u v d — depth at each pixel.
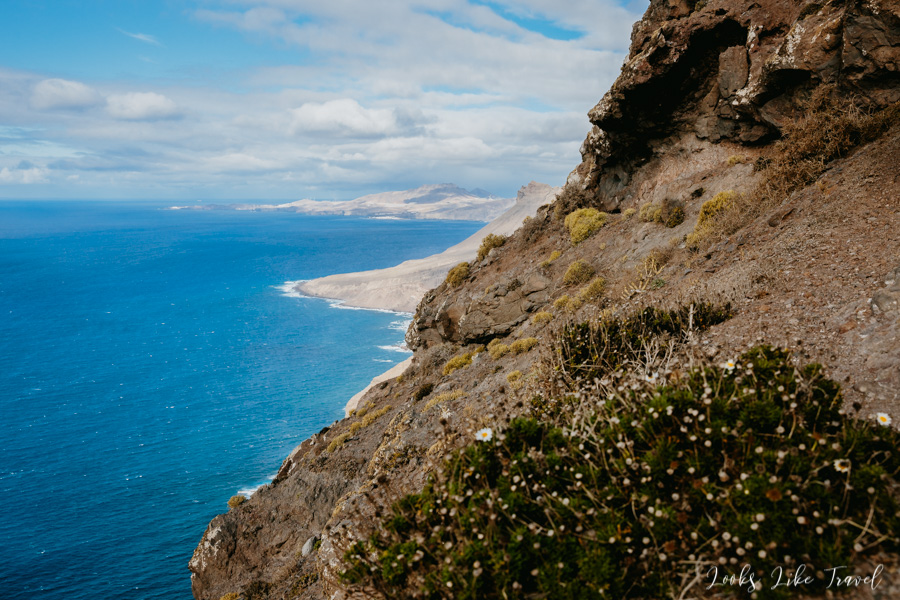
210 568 20.12
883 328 6.04
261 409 137.75
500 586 3.23
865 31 13.59
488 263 31.03
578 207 27.95
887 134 12.18
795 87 16.70
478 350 23.89
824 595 2.83
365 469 21.48
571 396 5.64
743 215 14.48
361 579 4.07
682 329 8.01
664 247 18.09
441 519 4.03
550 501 3.66
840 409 4.05
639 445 3.96
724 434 3.59
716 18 19.66
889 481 3.42
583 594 3.04
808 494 3.12
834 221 10.08
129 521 83.06
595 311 14.52
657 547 3.16
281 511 21.52
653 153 23.97
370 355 193.75
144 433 122.69
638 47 23.83
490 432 4.34
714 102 20.61
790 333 6.99
